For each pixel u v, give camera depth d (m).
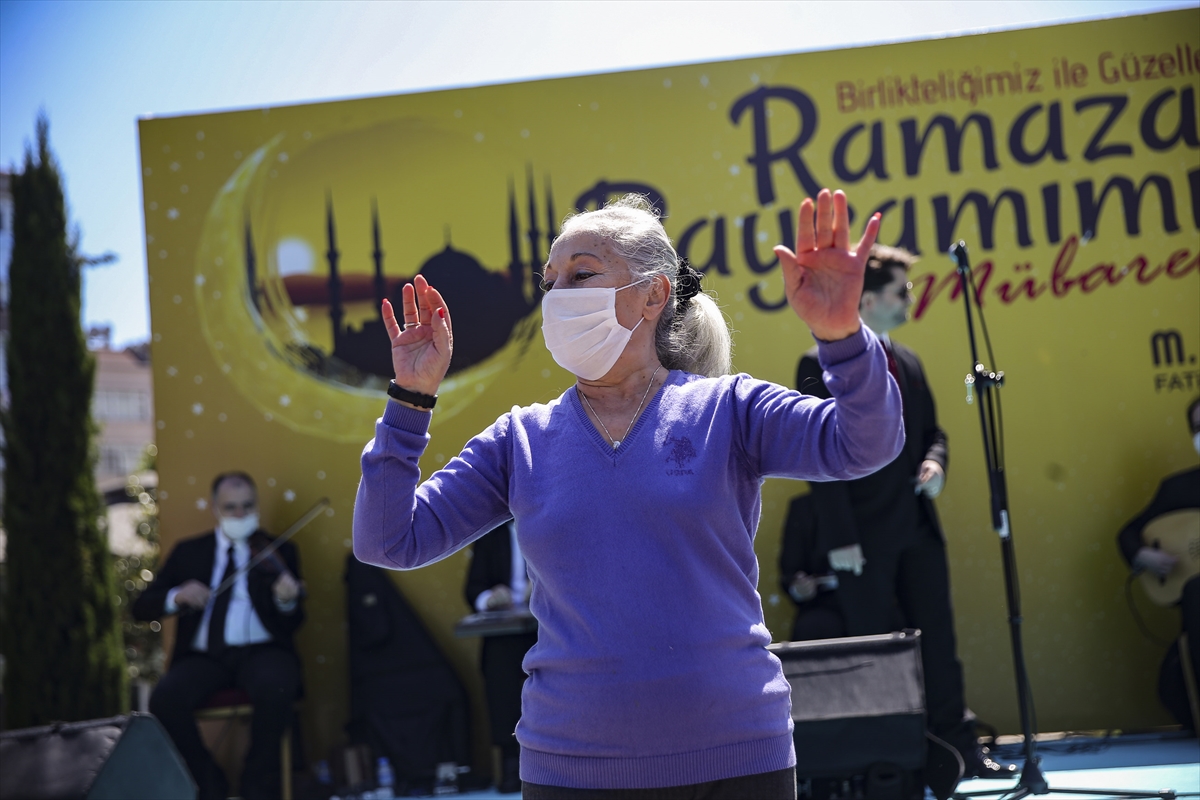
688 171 5.57
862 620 4.12
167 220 5.72
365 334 5.66
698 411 1.52
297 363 5.67
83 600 6.52
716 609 1.42
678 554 1.42
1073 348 5.40
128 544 10.57
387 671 5.03
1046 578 5.34
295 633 5.55
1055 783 4.04
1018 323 5.43
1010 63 5.47
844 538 4.06
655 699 1.37
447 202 5.66
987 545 5.37
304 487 5.63
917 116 5.50
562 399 1.62
